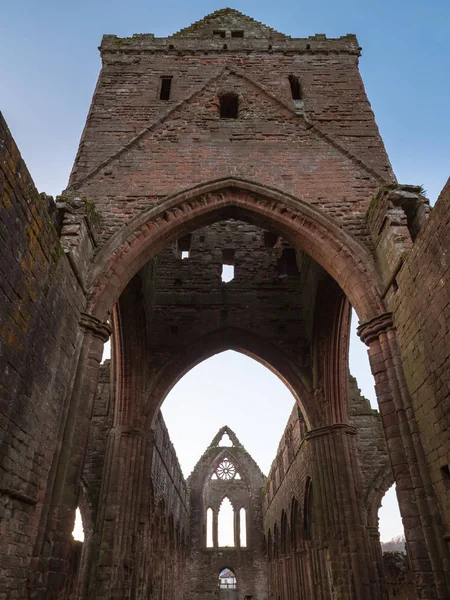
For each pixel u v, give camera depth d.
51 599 7.56
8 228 6.62
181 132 14.33
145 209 12.33
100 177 13.02
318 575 15.70
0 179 6.34
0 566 6.52
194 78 16.09
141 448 16.59
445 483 8.03
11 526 6.89
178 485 33.03
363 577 13.80
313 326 17.66
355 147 14.02
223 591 54.38
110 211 12.34
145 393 17.61
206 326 19.25
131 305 16.88
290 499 27.48
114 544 14.55
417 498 8.52
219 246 21.30
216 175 13.19
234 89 15.74
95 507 17.72
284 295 20.03
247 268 20.72
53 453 8.52
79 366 9.67
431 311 8.47
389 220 10.60
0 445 6.55
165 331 19.03
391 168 13.47
